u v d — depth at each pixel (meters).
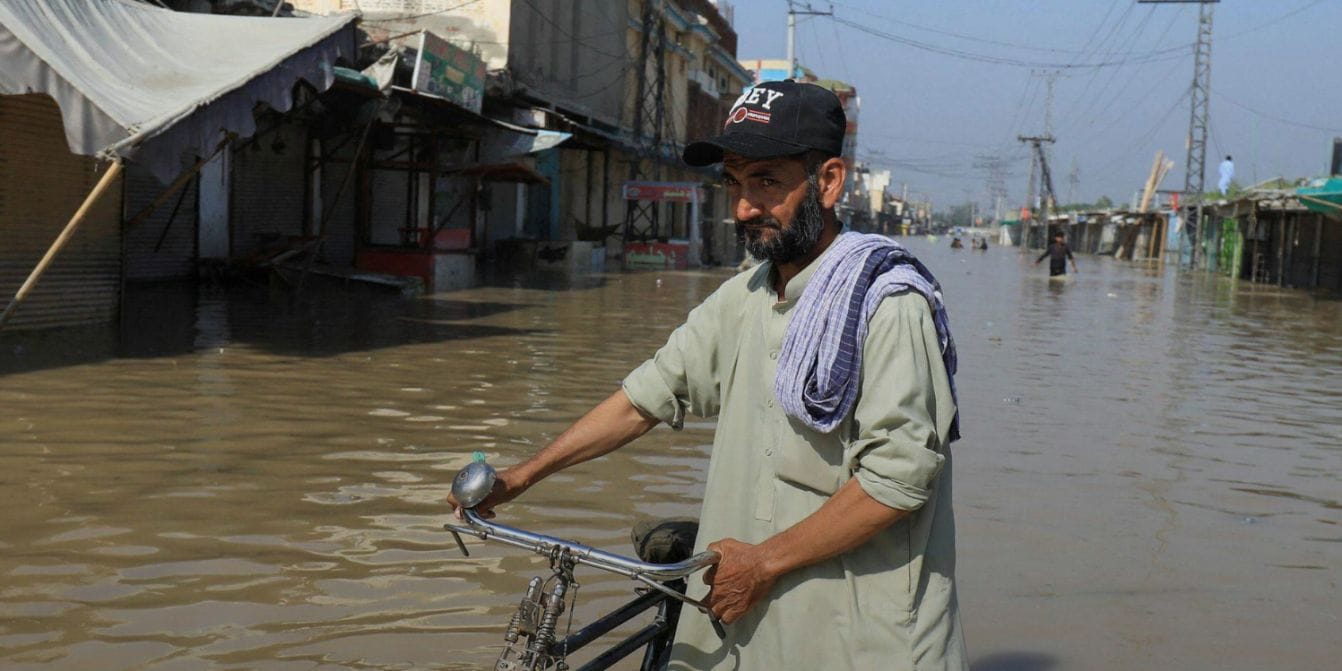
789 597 2.18
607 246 39.50
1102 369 12.45
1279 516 6.23
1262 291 32.22
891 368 2.11
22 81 8.28
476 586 4.48
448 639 3.94
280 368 9.63
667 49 46.34
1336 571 5.25
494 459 6.64
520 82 29.08
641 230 42.84
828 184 2.23
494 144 21.34
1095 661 4.09
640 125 42.03
